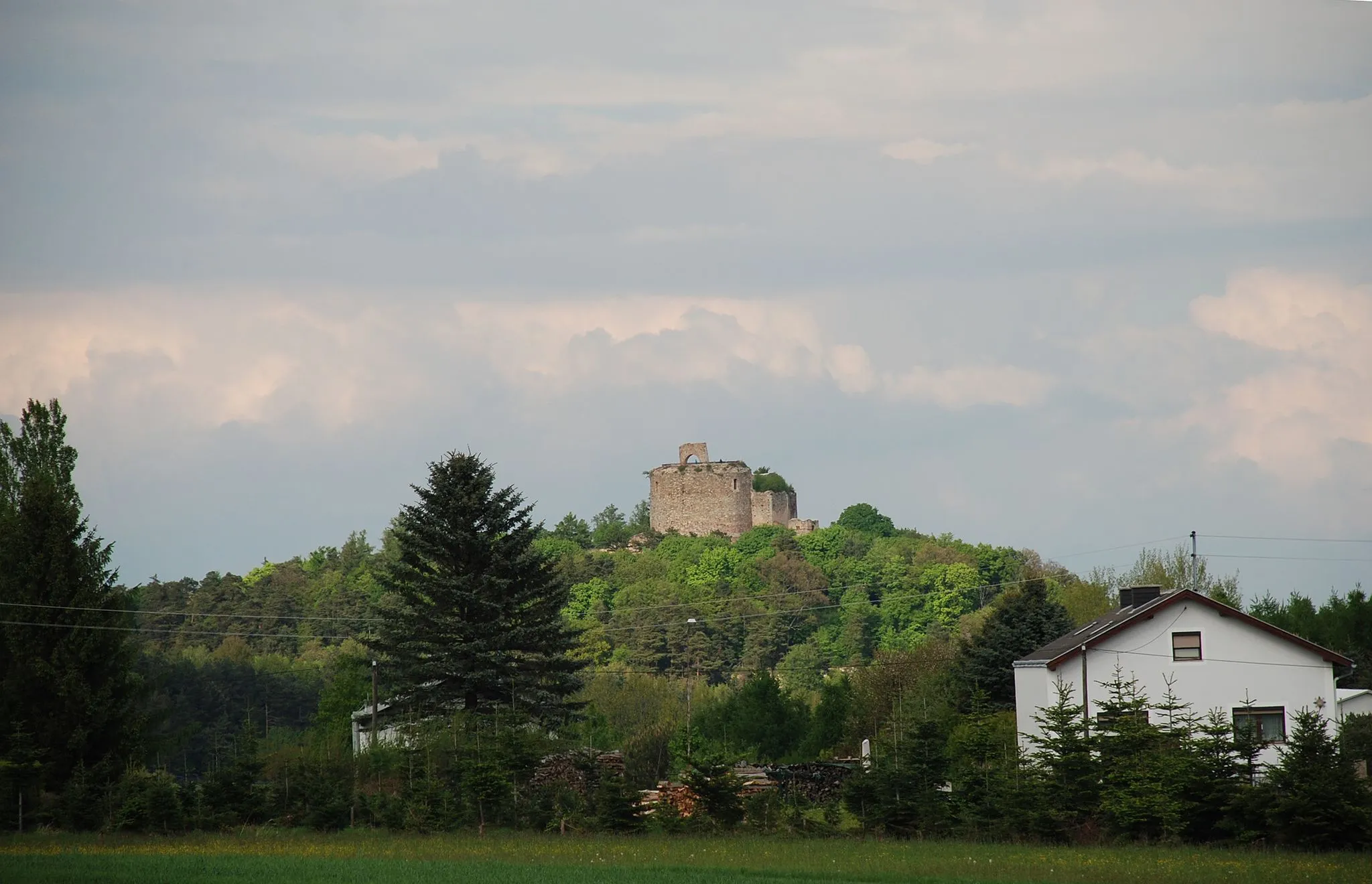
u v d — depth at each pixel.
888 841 89.62
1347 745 90.25
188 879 72.38
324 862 79.56
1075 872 72.81
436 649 132.25
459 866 77.25
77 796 106.50
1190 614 113.38
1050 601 155.88
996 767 94.25
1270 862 75.69
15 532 129.75
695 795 99.25
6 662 128.00
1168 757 88.31
